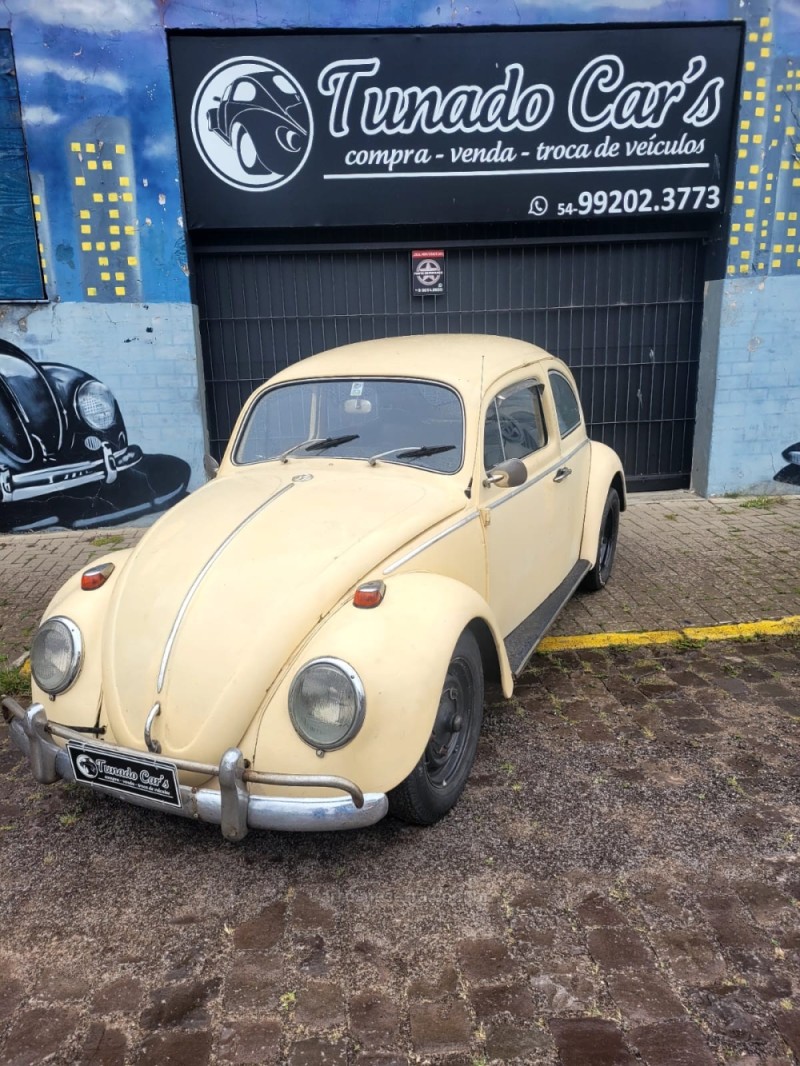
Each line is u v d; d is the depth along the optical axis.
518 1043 2.11
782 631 4.78
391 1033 2.15
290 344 7.63
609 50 6.65
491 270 7.56
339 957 2.41
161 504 7.37
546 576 4.37
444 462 3.51
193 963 2.41
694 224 7.45
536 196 7.04
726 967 2.33
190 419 7.20
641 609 5.18
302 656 2.58
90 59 6.38
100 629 2.88
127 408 7.12
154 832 3.05
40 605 5.55
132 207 6.69
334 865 2.82
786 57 6.72
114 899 2.69
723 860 2.78
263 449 3.91
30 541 7.06
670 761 3.43
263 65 6.58
